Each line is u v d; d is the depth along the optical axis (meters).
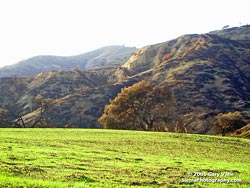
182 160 42.16
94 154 39.66
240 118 136.00
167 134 70.62
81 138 58.19
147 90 125.06
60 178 23.94
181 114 179.00
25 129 70.75
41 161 30.72
